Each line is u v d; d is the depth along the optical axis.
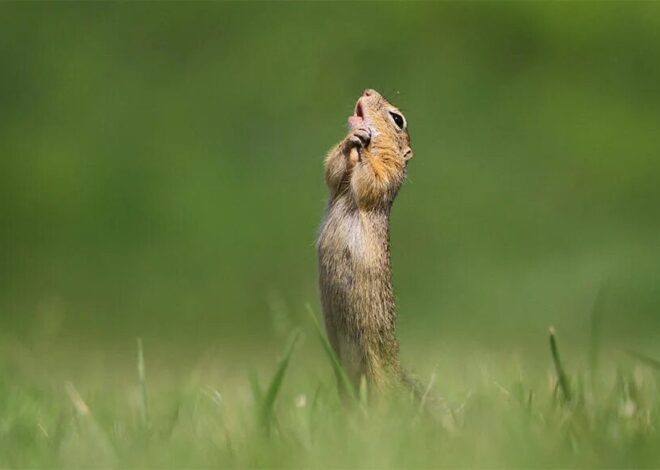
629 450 5.20
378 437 5.46
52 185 21.16
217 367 14.07
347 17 23.05
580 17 23.00
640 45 22.70
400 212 19.98
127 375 12.95
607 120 21.64
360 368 7.00
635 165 20.95
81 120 22.14
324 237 7.23
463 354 12.85
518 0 22.95
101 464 5.41
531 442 5.28
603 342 16.59
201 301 19.36
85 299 19.77
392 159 7.43
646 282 18.27
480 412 6.12
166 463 5.35
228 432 6.10
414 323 18.22
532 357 13.27
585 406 6.30
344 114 21.84
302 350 11.61
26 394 7.52
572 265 19.08
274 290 19.42
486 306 18.52
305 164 21.08
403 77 22.30
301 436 5.77
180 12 23.41
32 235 20.70
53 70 22.83
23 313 19.47
